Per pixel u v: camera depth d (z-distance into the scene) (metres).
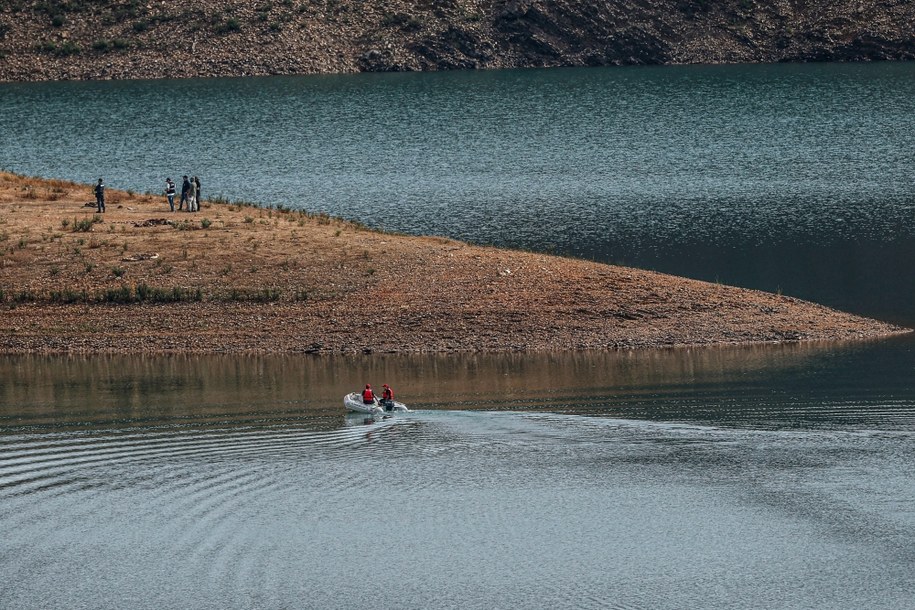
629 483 78.88
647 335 118.81
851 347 115.25
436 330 119.94
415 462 83.31
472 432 88.81
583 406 95.12
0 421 93.81
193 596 64.94
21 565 68.75
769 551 68.81
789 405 94.50
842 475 79.00
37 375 109.50
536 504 75.69
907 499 74.88
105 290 126.81
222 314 123.88
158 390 103.00
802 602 63.47
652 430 88.50
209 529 73.19
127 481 80.38
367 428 90.19
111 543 71.19
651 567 67.50
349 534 71.88
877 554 68.12
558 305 124.19
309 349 117.31
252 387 103.50
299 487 79.00
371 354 116.00
